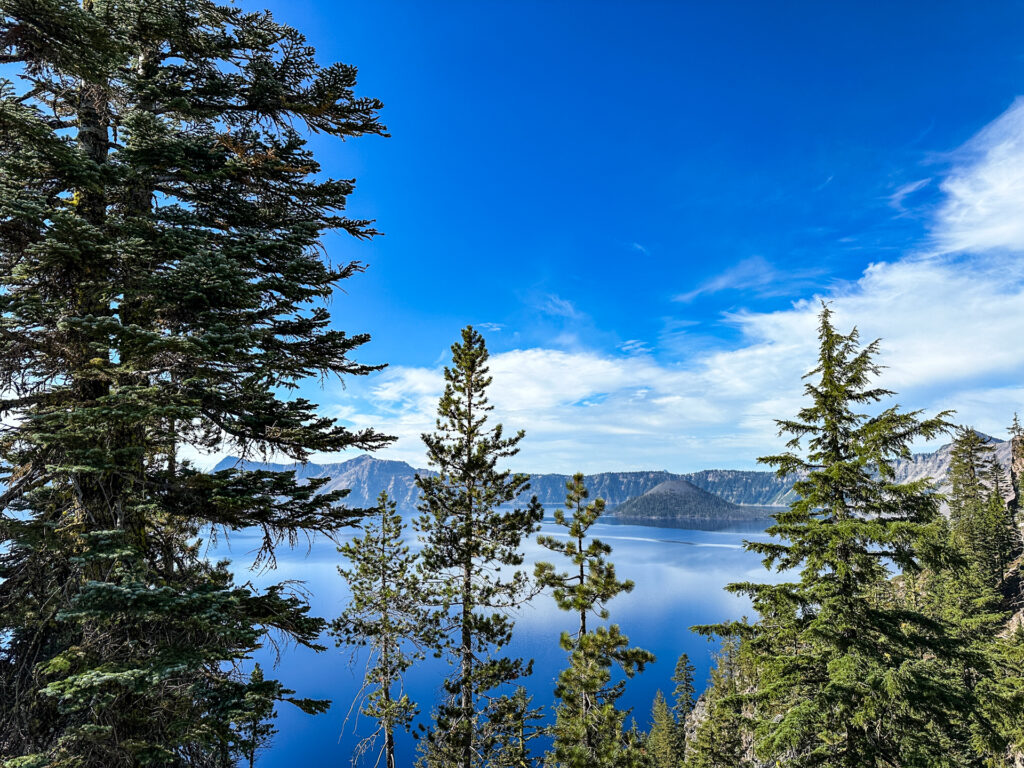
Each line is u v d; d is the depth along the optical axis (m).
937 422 11.69
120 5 7.32
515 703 18.83
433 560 18.33
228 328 7.39
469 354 19.50
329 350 9.62
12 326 6.48
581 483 17.44
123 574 6.30
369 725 68.75
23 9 5.72
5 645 7.21
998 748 10.39
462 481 19.09
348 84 9.56
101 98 8.12
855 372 13.42
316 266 8.86
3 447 7.39
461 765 17.52
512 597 17.88
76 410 6.09
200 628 6.82
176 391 7.65
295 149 9.16
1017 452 66.00
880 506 12.45
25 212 5.97
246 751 7.39
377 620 20.11
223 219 9.44
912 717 11.51
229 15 8.70
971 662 11.48
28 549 7.42
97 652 6.74
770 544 13.71
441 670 86.56
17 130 6.12
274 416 8.64
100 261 7.14
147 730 7.01
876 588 14.23
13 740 6.66
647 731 75.75
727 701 12.77
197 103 9.10
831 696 11.23
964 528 47.38
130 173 7.14
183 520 9.12
